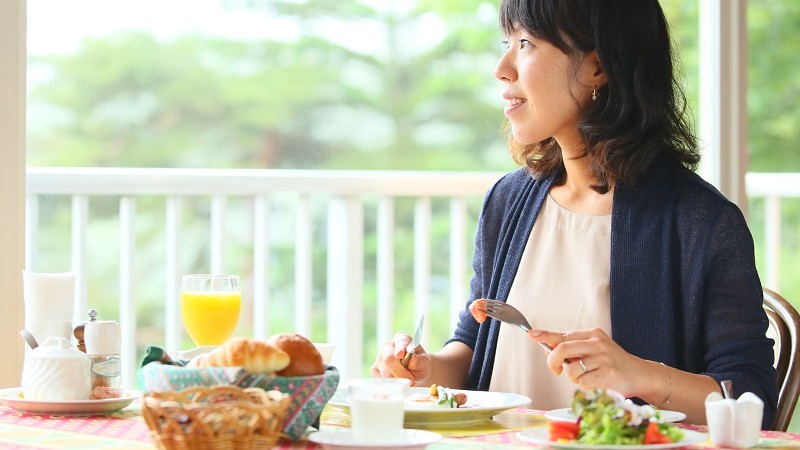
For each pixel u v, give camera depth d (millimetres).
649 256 1736
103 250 9461
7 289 2330
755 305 1682
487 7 10641
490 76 10664
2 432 1325
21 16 2324
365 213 10602
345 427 1387
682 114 1871
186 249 10008
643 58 1784
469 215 10164
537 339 1456
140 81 10430
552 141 1934
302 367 1249
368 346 10461
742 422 1222
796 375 1760
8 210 2326
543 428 1300
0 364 2324
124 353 3602
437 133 10625
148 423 1148
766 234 3697
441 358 1894
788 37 9109
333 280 3615
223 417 1116
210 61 10539
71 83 10305
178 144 10492
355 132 10625
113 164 10383
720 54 2766
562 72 1780
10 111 2320
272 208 10266
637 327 1728
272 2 10594
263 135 10594
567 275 1821
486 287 1961
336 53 10633
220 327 1727
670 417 1355
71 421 1414
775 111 9094
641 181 1789
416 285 3664
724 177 2771
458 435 1325
